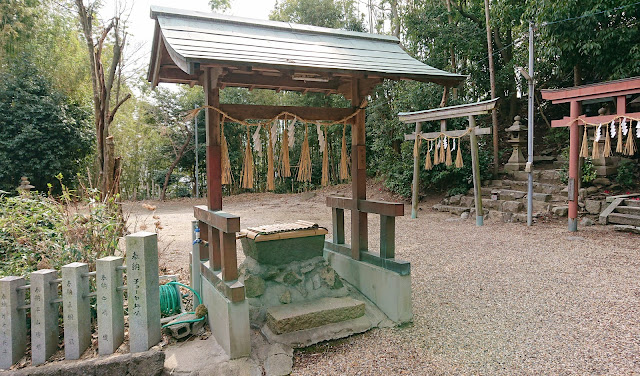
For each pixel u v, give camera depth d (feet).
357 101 11.94
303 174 11.37
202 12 11.02
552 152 34.73
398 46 13.61
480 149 32.68
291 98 49.57
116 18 16.98
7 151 38.52
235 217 8.71
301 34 12.24
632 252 17.26
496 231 23.12
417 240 21.71
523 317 10.96
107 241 11.53
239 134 52.80
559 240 20.07
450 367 8.48
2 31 36.06
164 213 38.04
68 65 44.04
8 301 8.48
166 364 8.54
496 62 41.19
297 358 9.04
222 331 9.06
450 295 12.94
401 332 10.19
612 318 10.64
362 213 12.19
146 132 55.42
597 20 24.89
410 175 34.06
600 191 25.50
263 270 10.81
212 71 10.01
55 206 12.35
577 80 31.17
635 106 24.45
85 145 43.34
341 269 13.02
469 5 40.60
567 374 8.04
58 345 9.14
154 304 8.91
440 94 33.32
